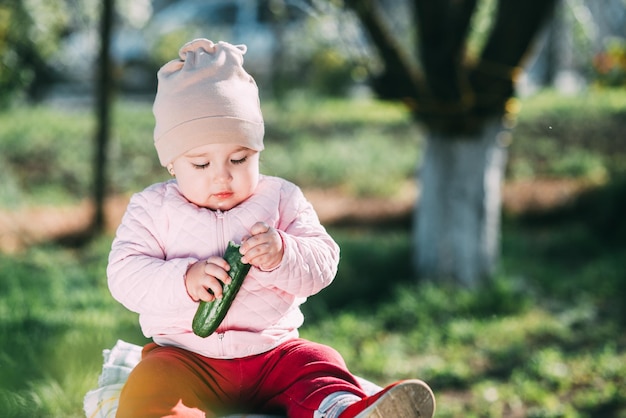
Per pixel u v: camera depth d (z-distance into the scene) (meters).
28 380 5.59
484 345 8.13
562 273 10.45
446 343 8.19
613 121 16.42
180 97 2.66
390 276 9.66
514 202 12.94
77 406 5.35
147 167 15.09
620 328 8.68
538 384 7.33
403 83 8.83
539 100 19.05
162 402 2.54
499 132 9.34
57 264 10.13
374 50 8.74
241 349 2.70
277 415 2.71
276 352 2.74
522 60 8.85
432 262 9.45
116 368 3.03
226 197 2.71
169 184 2.85
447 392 7.23
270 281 2.64
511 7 8.63
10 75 13.55
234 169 2.68
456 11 8.50
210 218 2.74
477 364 7.77
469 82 8.84
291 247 2.62
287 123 17.88
